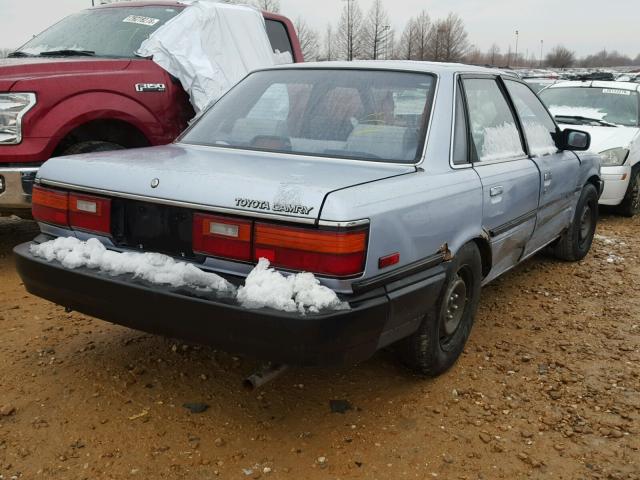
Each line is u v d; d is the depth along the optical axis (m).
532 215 4.37
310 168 3.05
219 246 2.70
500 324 4.45
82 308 3.04
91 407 3.14
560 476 2.80
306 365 2.55
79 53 5.85
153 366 3.56
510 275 5.58
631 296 5.16
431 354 3.36
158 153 3.43
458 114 3.57
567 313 4.73
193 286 2.71
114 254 2.95
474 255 3.57
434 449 2.94
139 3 6.52
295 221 2.55
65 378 3.41
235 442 2.92
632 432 3.14
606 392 3.53
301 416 3.14
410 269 2.91
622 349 4.11
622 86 9.41
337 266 2.51
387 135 3.33
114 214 3.02
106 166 3.07
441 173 3.25
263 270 2.59
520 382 3.60
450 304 3.49
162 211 2.88
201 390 3.33
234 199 2.66
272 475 2.71
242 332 2.56
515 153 4.23
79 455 2.78
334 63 3.89
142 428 2.99
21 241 5.93
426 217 2.97
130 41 6.03
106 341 3.87
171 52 5.75
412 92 3.51
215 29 6.12
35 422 3.00
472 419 3.19
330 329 2.50
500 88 4.29
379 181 2.85
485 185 3.54
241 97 3.92
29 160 4.86
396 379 3.54
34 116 4.85
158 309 2.73
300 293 2.50
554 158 4.85
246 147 3.51
